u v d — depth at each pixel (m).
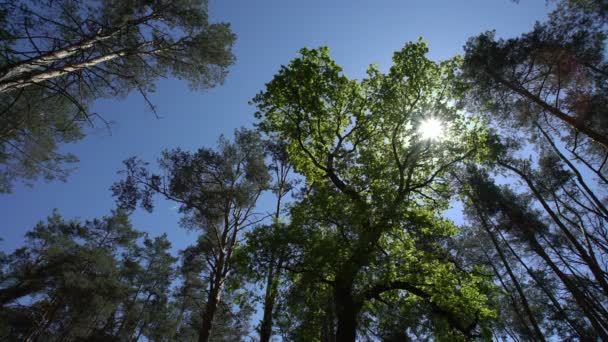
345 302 8.42
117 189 15.52
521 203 20.20
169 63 13.49
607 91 13.70
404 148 12.45
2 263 22.72
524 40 14.11
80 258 21.73
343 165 12.21
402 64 11.66
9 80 8.74
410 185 11.95
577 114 14.80
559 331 21.47
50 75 9.60
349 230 8.52
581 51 13.45
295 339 9.36
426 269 9.01
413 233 8.92
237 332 26.08
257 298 8.77
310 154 11.83
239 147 18.53
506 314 22.25
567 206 19.19
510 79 15.34
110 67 12.44
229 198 16.52
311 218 8.98
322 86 11.91
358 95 12.51
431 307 9.43
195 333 28.23
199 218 17.67
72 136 13.37
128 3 12.23
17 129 12.93
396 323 10.14
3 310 19.45
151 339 29.56
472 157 12.07
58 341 21.98
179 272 28.48
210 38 13.10
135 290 25.89
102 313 22.89
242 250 8.52
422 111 11.55
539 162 20.50
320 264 7.77
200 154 16.50
